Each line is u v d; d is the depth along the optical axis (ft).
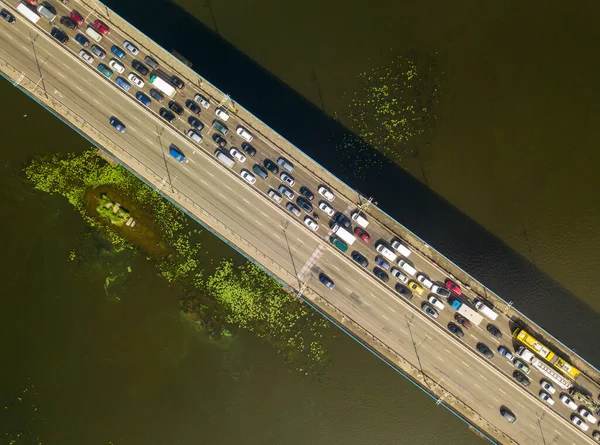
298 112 243.40
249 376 250.16
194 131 222.69
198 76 221.46
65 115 225.15
